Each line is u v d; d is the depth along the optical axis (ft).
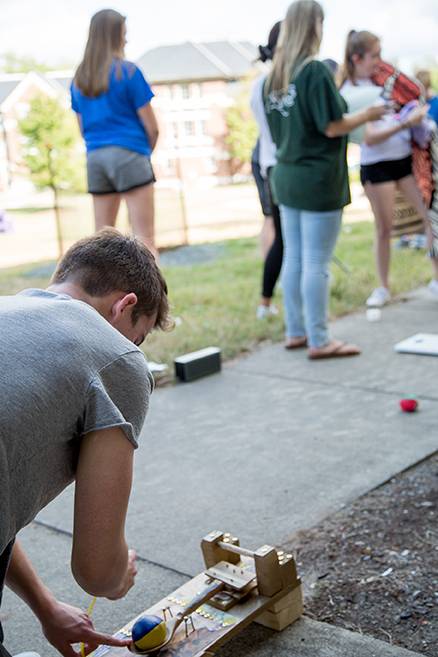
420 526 9.11
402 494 9.97
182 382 15.25
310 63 14.46
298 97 14.64
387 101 18.20
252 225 40.45
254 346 17.47
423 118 18.69
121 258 5.46
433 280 20.34
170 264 29.30
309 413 13.15
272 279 18.93
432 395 13.58
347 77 18.19
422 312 19.35
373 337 17.46
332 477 10.64
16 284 27.07
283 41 14.85
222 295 22.26
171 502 10.27
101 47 16.46
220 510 9.95
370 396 13.78
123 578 5.29
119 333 5.16
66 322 4.93
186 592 7.34
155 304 5.63
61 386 4.68
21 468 4.65
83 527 4.86
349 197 15.56
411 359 15.69
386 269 20.04
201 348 17.06
